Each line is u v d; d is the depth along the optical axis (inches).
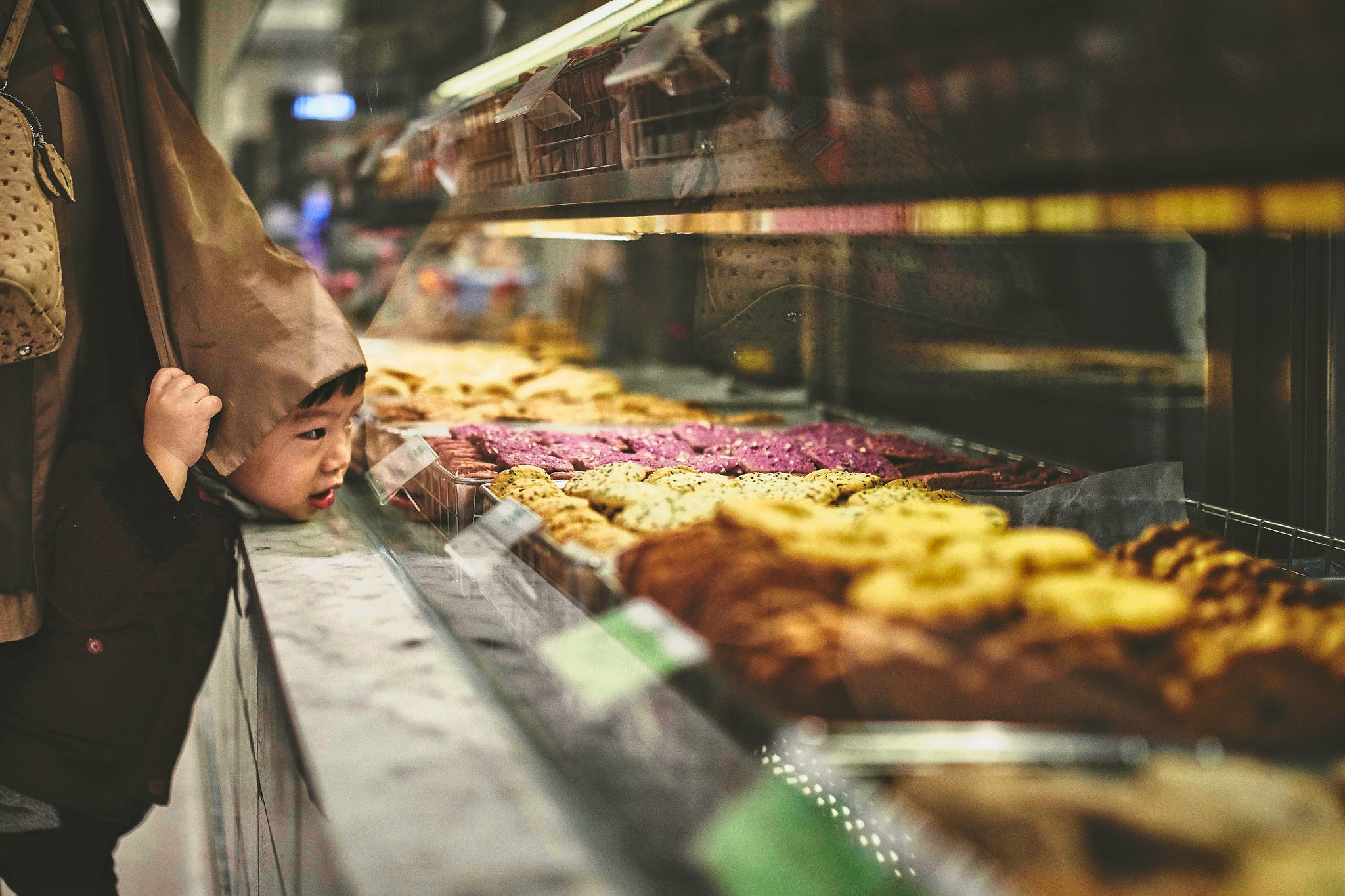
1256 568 36.3
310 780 32.9
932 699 26.7
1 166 56.5
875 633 27.8
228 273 66.2
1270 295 65.1
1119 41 29.9
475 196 97.4
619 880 26.4
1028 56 34.6
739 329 93.5
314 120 218.2
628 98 66.8
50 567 64.6
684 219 68.4
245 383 65.8
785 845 25.5
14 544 62.2
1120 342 75.4
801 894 24.7
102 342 71.6
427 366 118.7
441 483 60.2
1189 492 70.6
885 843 24.0
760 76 59.7
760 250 84.4
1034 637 28.0
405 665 42.9
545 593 40.9
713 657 30.1
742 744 28.3
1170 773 23.1
